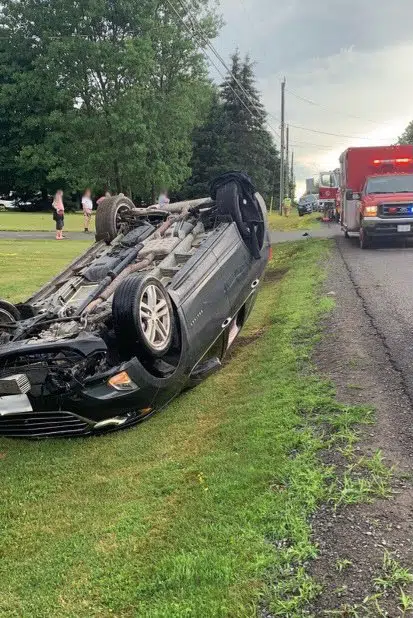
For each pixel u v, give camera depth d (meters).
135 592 3.09
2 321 5.89
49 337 5.22
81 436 5.17
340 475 3.74
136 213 7.70
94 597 3.13
